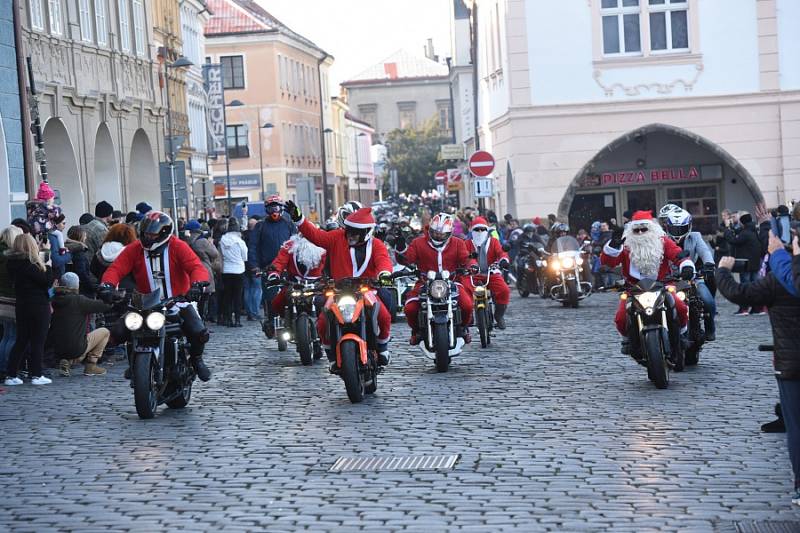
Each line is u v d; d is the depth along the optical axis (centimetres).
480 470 998
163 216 1345
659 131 4184
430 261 1700
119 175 4003
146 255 1353
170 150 3616
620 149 4338
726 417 1219
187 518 866
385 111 16438
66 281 1744
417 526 822
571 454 1054
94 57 3809
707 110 4150
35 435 1245
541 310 2848
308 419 1291
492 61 4806
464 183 6756
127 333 1335
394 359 1847
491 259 2066
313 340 1847
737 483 926
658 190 4356
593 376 1575
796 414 850
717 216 4356
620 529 800
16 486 994
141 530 835
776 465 985
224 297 2627
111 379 1741
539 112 4172
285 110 9262
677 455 1036
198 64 6606
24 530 845
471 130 6850
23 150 2648
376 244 1441
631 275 1472
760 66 4125
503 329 2300
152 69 4481
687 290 1508
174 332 1352
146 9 4450
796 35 4116
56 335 1736
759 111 4138
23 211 2630
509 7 4162
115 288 1325
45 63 3372
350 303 1391
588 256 3191
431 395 1442
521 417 1260
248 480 988
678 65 4144
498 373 1638
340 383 1585
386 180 13012
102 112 3834
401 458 1059
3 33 2597
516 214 4216
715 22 4128
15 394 1584
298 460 1065
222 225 2886
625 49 4169
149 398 1307
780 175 4150
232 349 2114
